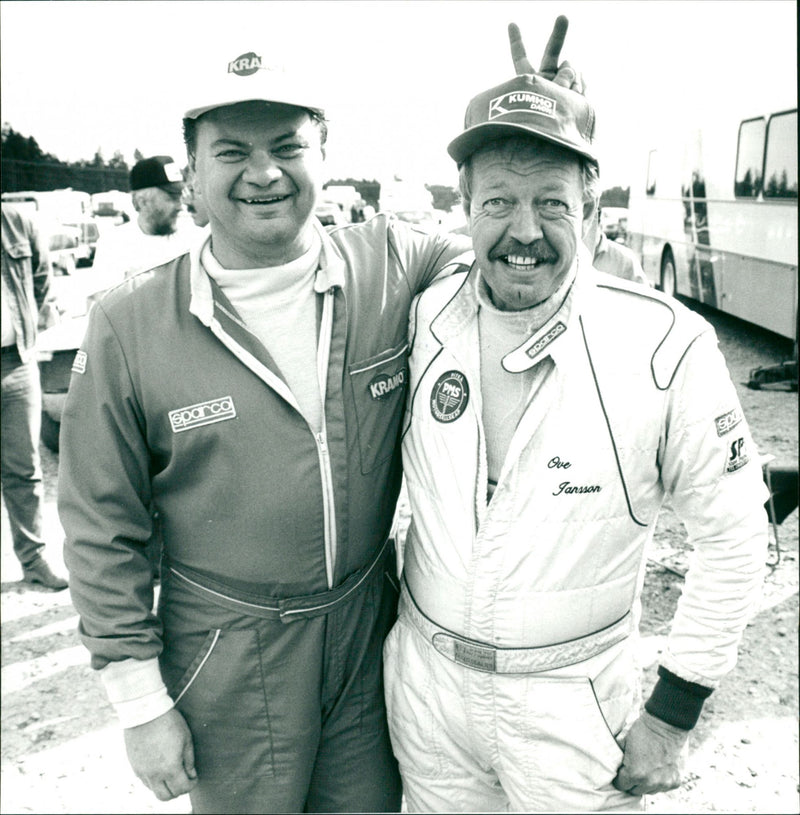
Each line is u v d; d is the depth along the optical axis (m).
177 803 2.34
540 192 1.27
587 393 1.33
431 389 1.45
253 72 1.33
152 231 3.10
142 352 1.43
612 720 1.44
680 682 1.40
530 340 1.33
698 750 2.44
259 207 1.39
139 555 1.51
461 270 1.56
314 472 1.46
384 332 1.53
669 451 1.36
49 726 2.71
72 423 1.46
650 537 1.47
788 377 3.60
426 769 1.56
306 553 1.49
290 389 1.47
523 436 1.34
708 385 1.33
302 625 1.52
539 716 1.41
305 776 1.60
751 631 2.86
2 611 3.42
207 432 1.44
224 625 1.51
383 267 1.57
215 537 1.49
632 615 1.48
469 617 1.41
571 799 1.42
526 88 1.27
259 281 1.44
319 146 1.45
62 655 3.10
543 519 1.36
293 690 1.54
